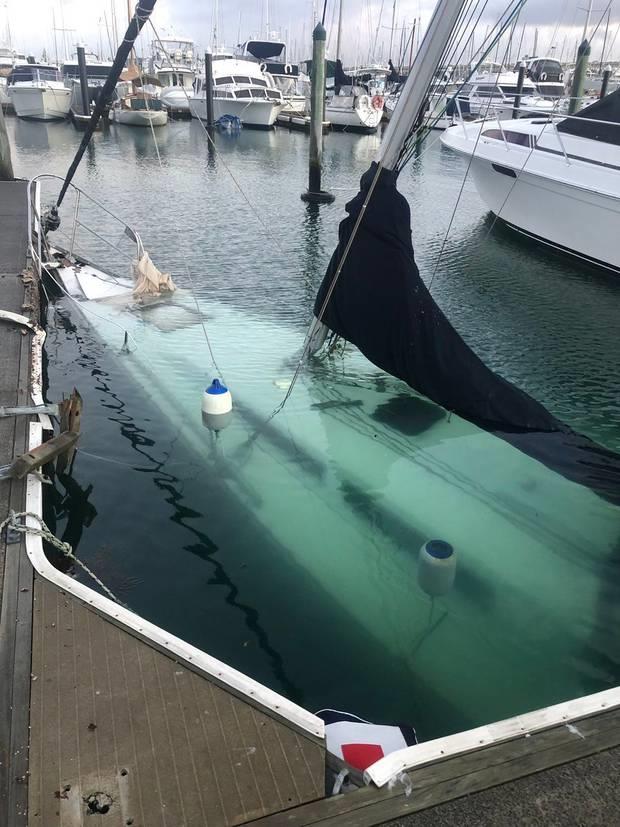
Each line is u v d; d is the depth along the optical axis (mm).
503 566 3650
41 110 35750
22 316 5980
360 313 4812
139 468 4746
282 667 3148
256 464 4621
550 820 1949
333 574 3654
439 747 2145
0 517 3371
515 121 14742
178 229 13719
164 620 3430
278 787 2029
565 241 12445
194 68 44281
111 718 2238
